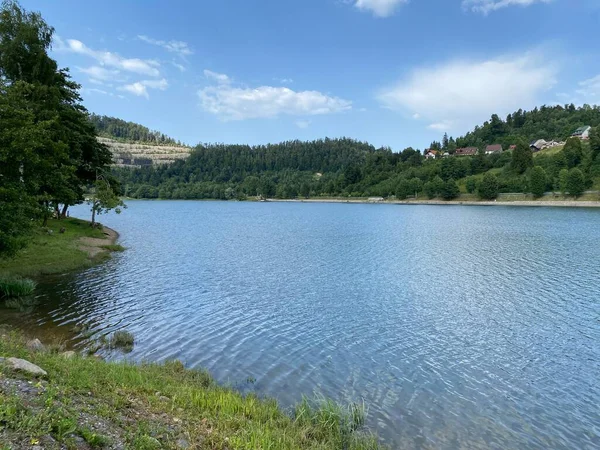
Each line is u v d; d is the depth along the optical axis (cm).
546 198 12562
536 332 1795
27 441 532
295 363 1443
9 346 995
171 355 1470
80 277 2681
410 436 998
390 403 1168
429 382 1316
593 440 1017
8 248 2067
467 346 1634
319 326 1864
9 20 3562
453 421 1082
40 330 1628
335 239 5241
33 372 784
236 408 952
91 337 1598
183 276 2880
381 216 9781
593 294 2412
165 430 730
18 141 2048
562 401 1210
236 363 1426
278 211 12575
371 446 908
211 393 1022
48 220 4597
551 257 3666
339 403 1151
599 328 1845
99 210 5138
